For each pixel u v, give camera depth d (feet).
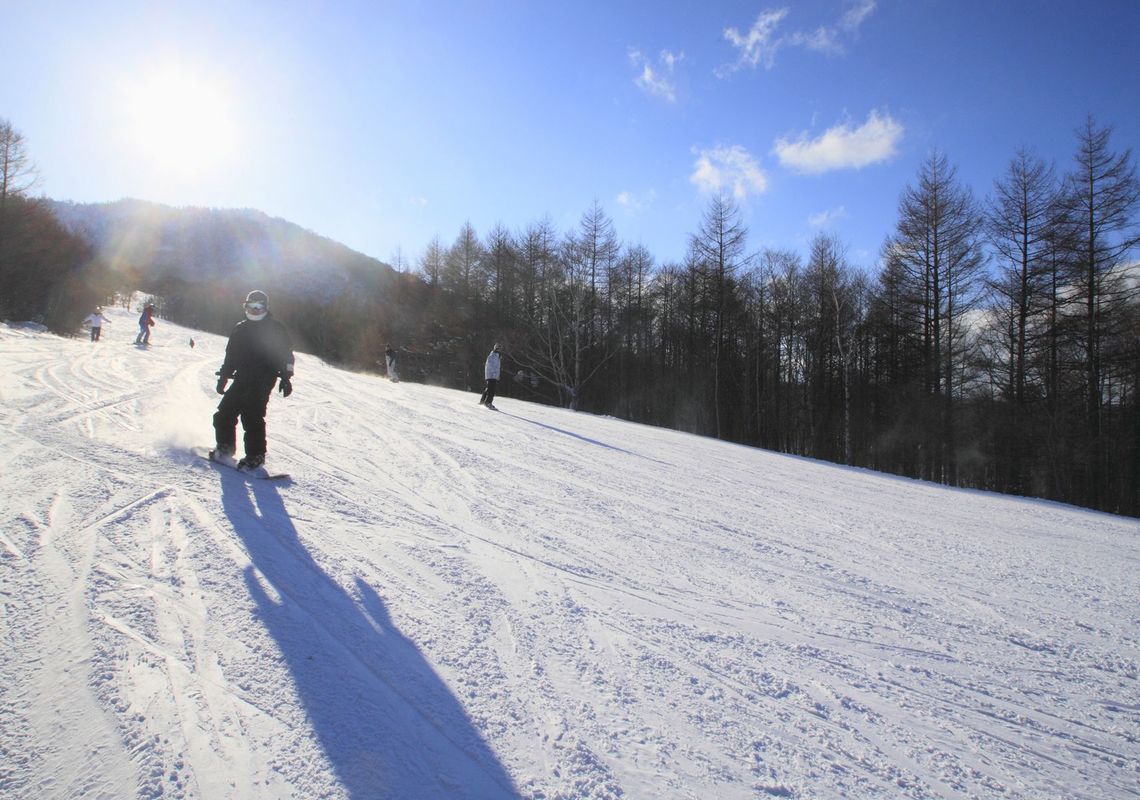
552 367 124.67
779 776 6.87
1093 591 15.93
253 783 5.75
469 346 139.44
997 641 11.82
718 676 9.14
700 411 127.24
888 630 11.81
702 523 19.06
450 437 29.99
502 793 6.04
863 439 112.68
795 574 14.78
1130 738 8.52
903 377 99.40
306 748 6.33
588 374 131.95
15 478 13.62
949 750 7.83
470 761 6.47
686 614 11.44
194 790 5.58
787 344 133.39
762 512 22.12
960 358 86.17
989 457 84.58
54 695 6.68
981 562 18.16
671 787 6.45
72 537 10.89
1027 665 10.77
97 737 6.13
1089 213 74.28
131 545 10.89
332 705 7.13
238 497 14.57
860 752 7.55
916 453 92.43
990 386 84.94
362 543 12.83
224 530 12.23
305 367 72.84
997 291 80.74
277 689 7.29
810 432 126.93
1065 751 8.06
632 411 138.21
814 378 126.72
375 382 61.67
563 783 6.30
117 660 7.47
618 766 6.70
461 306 146.00
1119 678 10.50
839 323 115.75
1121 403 79.30
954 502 31.60
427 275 165.27
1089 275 73.92
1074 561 19.57
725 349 127.75
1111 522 30.48
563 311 122.52
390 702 7.36
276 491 15.66
